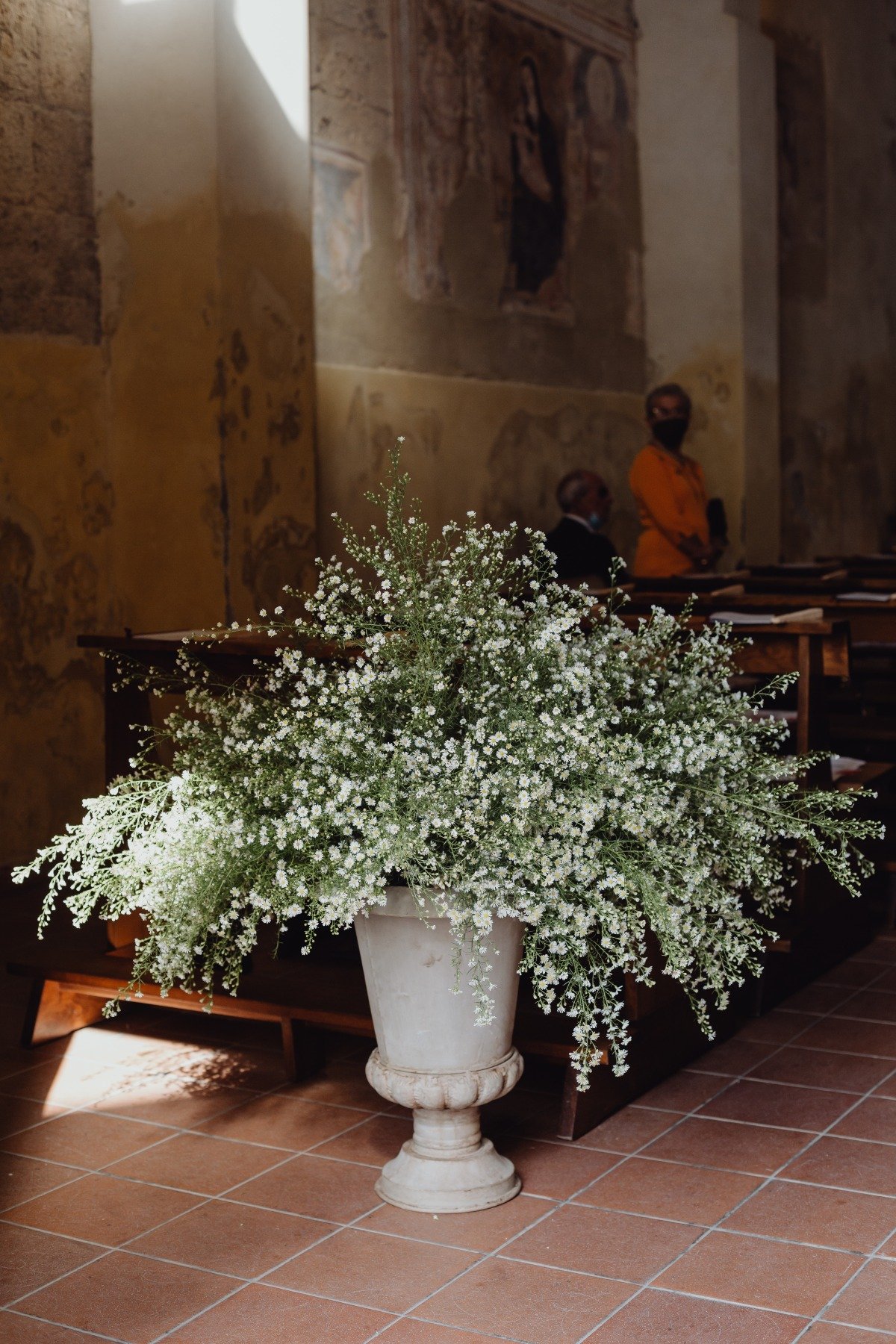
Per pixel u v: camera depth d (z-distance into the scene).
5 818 7.27
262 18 7.77
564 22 11.39
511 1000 3.62
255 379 7.79
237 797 3.65
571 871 3.43
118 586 7.90
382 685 3.58
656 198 12.52
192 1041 4.82
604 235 12.02
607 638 3.83
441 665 3.56
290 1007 4.32
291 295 8.02
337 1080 4.46
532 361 11.12
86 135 7.73
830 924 5.46
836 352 15.66
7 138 7.26
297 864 3.51
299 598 8.10
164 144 7.60
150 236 7.67
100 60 7.72
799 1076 4.39
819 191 15.23
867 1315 3.04
